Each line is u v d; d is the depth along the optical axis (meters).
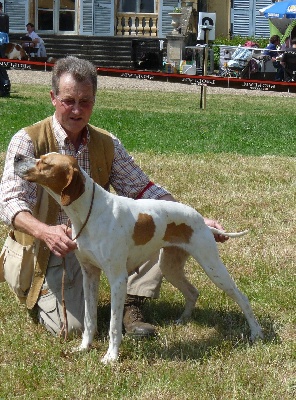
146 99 21.98
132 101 21.20
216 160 11.43
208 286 6.00
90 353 4.61
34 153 4.97
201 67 29.14
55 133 5.01
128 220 4.51
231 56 29.64
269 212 8.49
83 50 30.91
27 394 4.14
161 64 30.31
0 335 4.98
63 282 4.80
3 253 5.35
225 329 5.20
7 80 20.34
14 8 31.92
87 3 31.66
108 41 30.66
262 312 5.48
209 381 4.27
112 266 4.45
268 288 6.01
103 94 22.75
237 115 18.64
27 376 4.33
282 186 9.76
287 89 21.44
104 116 17.00
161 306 5.62
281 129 16.11
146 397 4.08
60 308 5.04
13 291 5.36
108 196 4.48
